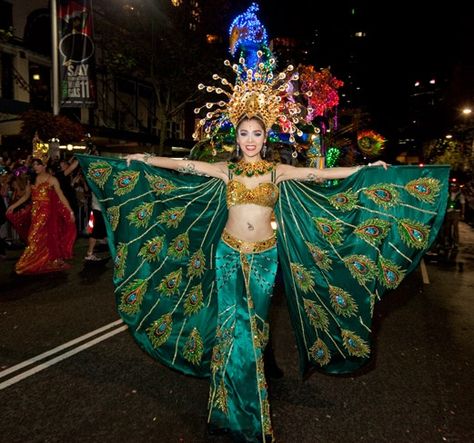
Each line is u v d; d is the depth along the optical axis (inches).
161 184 135.9
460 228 751.1
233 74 591.5
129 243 133.6
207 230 137.3
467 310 240.1
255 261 118.4
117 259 132.7
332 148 339.0
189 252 136.4
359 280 130.1
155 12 556.1
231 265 118.8
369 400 133.0
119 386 136.2
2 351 160.2
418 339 189.9
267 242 120.0
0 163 405.1
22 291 241.6
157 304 133.9
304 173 123.3
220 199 135.9
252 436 108.0
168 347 133.9
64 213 287.3
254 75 122.3
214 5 563.2
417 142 1435.8
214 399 113.7
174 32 568.1
